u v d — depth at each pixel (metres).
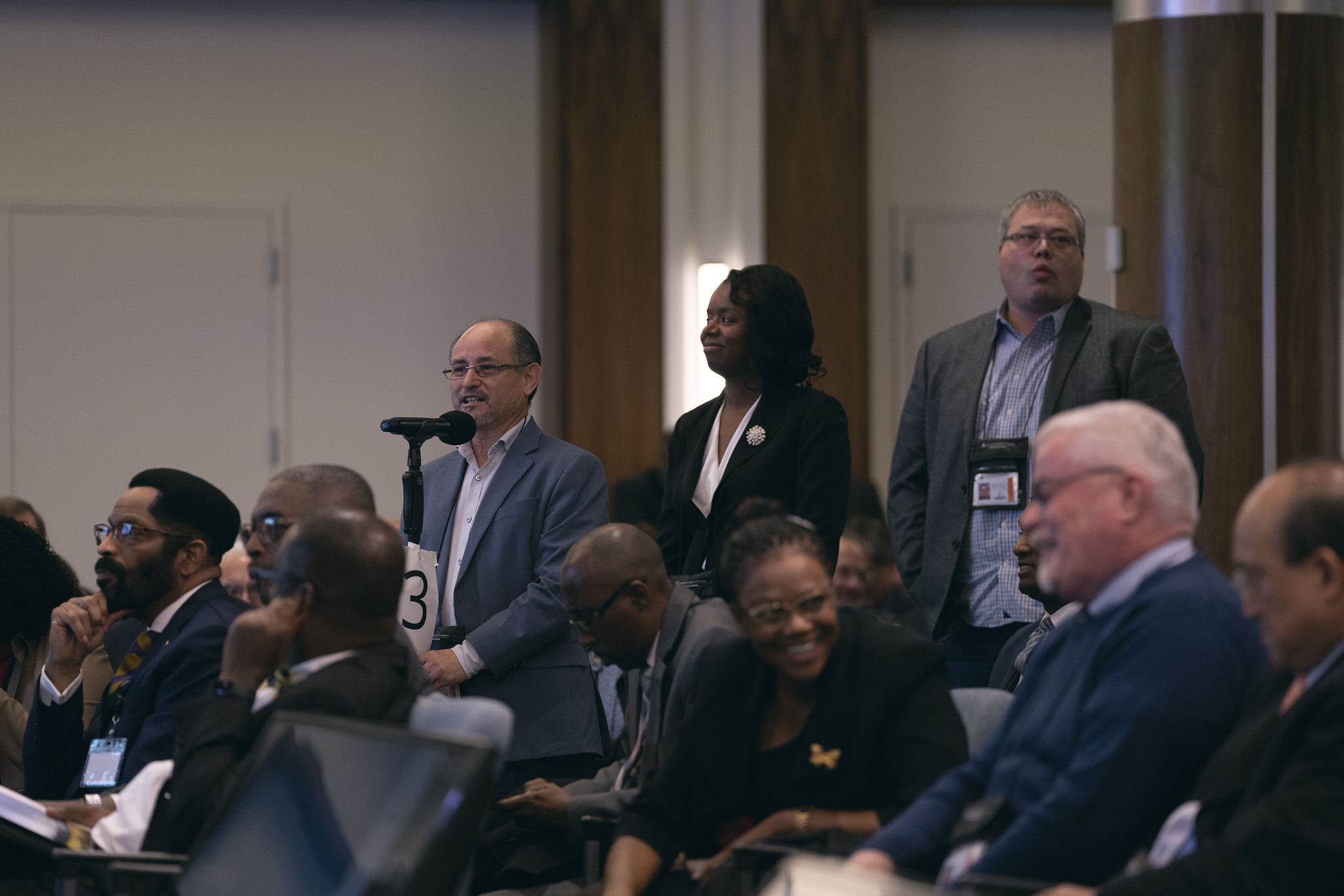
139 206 12.99
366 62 13.24
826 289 12.89
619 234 12.78
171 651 5.66
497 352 6.63
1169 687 3.80
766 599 4.38
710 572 5.96
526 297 13.37
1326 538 3.48
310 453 13.16
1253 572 3.59
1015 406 6.72
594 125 12.77
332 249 13.20
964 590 6.73
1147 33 8.60
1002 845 3.85
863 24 12.88
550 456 6.68
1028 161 13.66
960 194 13.62
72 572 7.57
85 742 6.11
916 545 6.98
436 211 13.30
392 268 13.26
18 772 7.01
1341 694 3.39
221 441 13.06
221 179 13.10
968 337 6.99
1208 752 3.81
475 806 3.55
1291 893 3.29
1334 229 8.63
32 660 7.28
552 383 13.23
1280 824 3.33
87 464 12.91
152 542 6.05
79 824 5.07
